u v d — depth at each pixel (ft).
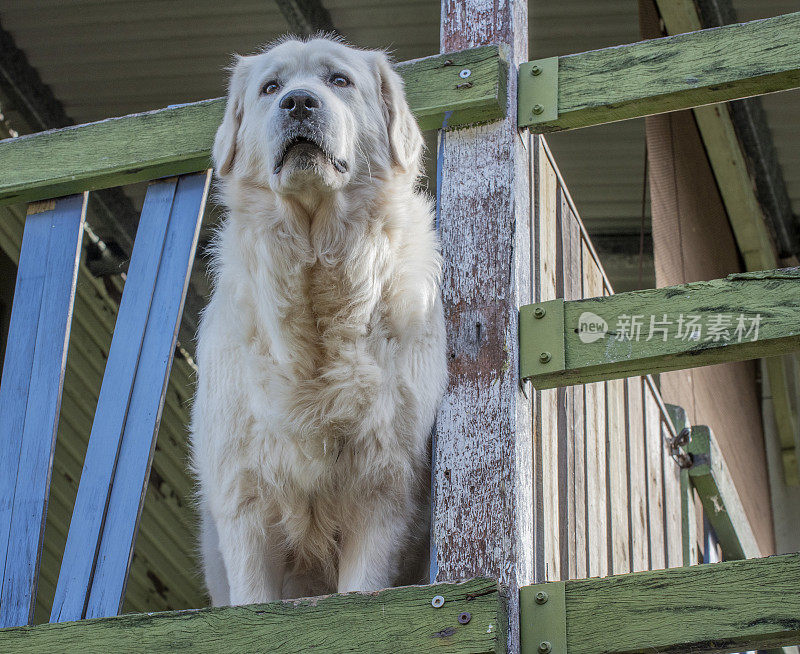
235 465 10.46
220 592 12.30
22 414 10.24
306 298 10.30
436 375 10.24
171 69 20.34
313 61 10.95
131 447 9.73
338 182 10.00
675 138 20.18
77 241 11.03
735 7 20.06
